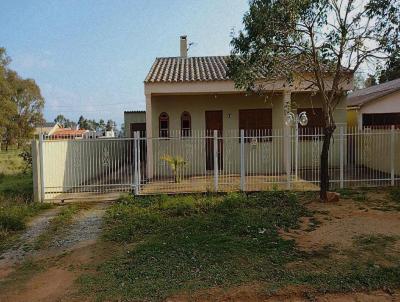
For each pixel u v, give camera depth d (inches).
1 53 2080.5
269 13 349.1
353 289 195.5
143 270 228.5
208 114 608.7
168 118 606.9
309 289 196.7
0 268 251.8
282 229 296.8
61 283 222.7
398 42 358.6
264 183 480.1
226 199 391.5
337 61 378.3
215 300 191.2
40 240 304.8
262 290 197.2
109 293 202.4
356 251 245.4
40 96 2319.1
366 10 355.9
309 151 585.0
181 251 255.3
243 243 265.7
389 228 290.2
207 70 605.9
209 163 608.7
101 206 415.5
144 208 386.0
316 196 409.7
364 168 548.1
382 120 675.4
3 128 1948.8
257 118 606.5
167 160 517.0
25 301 202.2
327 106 384.5
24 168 779.4
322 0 344.5
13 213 367.9
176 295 195.6
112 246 281.9
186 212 358.9
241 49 374.9
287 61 383.2
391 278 205.2
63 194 468.8
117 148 604.1
